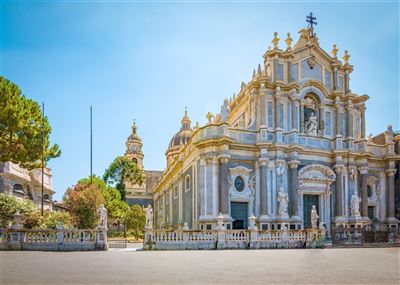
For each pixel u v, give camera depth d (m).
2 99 35.53
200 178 39.41
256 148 41.00
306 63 44.97
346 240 36.75
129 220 70.12
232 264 16.62
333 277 12.16
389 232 38.66
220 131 39.47
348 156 44.88
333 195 44.12
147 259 19.39
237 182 40.25
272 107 42.38
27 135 37.25
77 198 41.09
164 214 67.81
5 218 33.81
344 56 47.41
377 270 14.20
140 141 115.06
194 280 11.41
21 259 18.66
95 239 27.66
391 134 48.72
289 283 10.84
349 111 45.94
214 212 38.00
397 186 49.53
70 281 11.13
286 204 40.06
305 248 32.47
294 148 41.34
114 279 11.61
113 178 84.38
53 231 26.84
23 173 57.97
